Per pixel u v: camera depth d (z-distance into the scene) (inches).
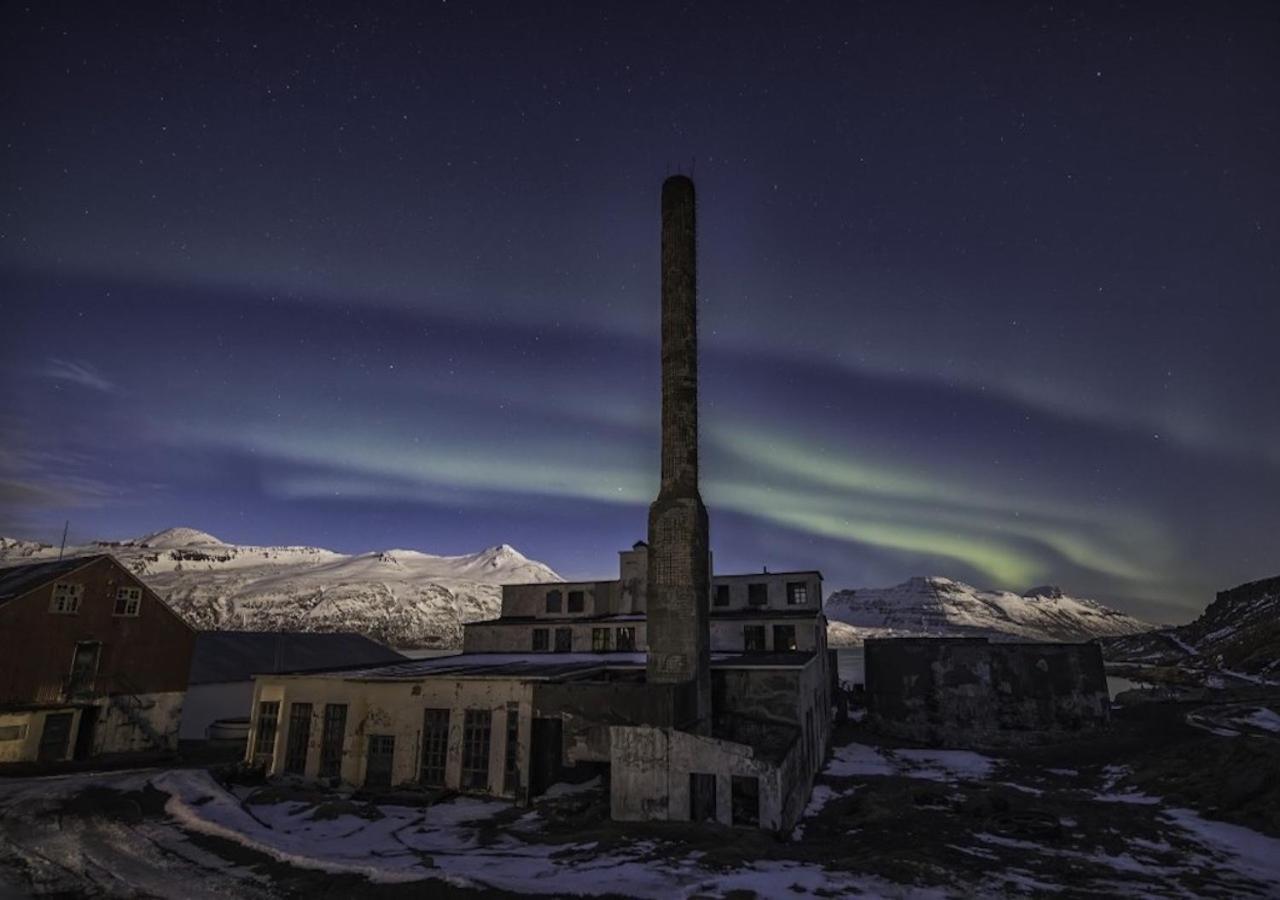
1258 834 781.9
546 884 509.7
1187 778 1001.5
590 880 523.2
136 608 1451.8
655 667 962.1
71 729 1312.7
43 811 716.0
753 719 1069.1
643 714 853.8
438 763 929.5
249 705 2036.2
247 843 608.7
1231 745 1037.8
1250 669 3464.6
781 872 559.2
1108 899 540.7
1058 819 850.8
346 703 984.9
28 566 1504.7
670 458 1027.9
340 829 729.6
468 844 674.8
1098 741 1512.1
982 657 1622.8
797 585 1556.3
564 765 971.9
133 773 938.1
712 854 606.5
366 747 961.5
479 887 500.4
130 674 1421.0
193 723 1813.5
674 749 780.6
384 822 767.1
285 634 2743.6
